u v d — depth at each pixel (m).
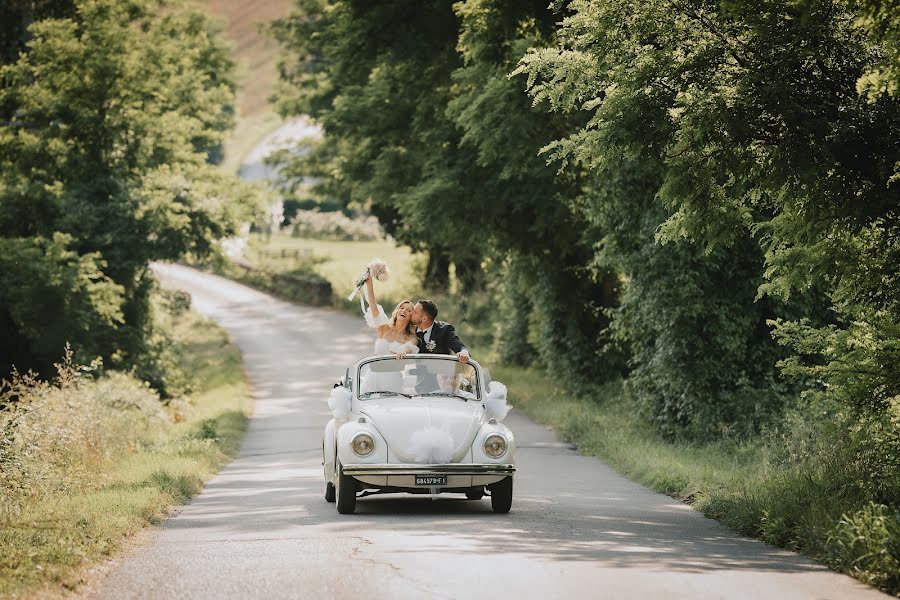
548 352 35.84
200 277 103.81
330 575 8.77
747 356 22.61
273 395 40.91
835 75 11.92
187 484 16.56
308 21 59.19
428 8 31.30
